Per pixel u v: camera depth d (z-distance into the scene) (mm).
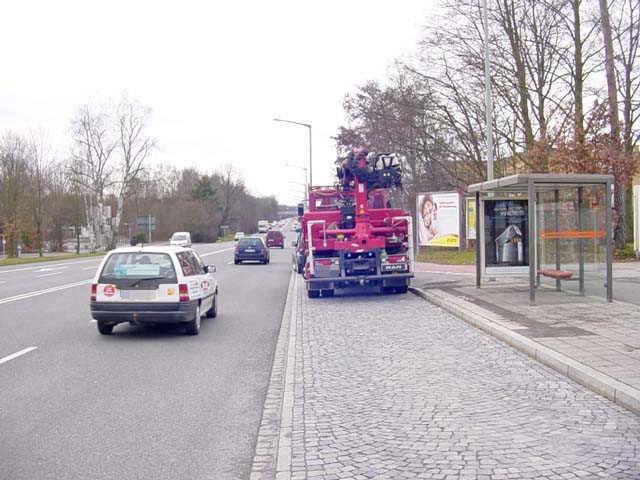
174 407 7098
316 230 17078
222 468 5254
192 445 5824
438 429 5930
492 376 7965
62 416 6742
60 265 40562
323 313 14492
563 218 15250
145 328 12922
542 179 13070
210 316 14477
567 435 5637
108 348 10711
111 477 5055
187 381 8344
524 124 28562
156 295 11359
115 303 11344
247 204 146125
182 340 11516
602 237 13906
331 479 4828
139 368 9148
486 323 11156
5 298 18859
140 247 12000
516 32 28094
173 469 5230
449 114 31094
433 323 12422
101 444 5852
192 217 103250
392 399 7043
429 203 31203
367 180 17125
